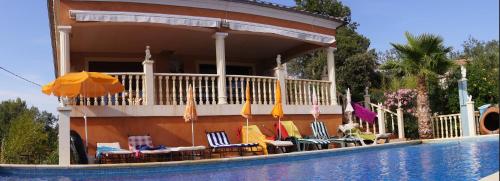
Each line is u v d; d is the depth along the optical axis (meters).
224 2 14.39
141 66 19.23
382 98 22.08
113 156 11.58
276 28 15.55
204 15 14.12
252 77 14.80
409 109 21.05
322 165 11.20
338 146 16.42
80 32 14.84
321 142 14.22
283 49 19.88
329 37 17.09
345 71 26.12
